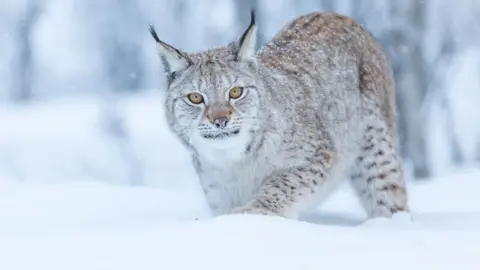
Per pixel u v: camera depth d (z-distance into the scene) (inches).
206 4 1398.9
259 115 393.4
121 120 1360.7
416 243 286.2
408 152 989.8
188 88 387.5
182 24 1507.1
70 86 2059.5
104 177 987.3
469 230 320.8
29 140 1184.2
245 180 406.3
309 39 452.1
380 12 1055.0
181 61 392.8
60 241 293.7
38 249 281.4
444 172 994.1
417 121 988.6
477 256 266.5
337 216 469.1
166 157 1099.9
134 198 524.4
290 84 419.8
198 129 387.5
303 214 449.7
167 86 401.1
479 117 1171.9
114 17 1641.2
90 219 406.0
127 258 266.5
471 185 676.7
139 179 964.6
